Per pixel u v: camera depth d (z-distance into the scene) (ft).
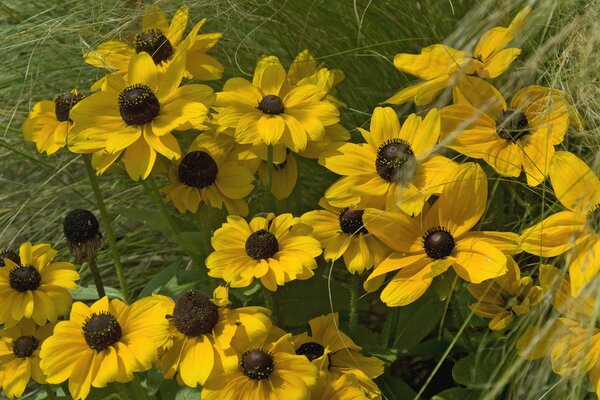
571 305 3.18
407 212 3.24
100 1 4.19
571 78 3.49
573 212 3.21
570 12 3.60
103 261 4.25
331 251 3.38
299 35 4.08
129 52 3.72
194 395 3.34
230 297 3.61
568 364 3.16
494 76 3.46
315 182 4.10
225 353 3.17
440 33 4.02
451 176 3.26
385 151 3.34
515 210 3.85
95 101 3.36
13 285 3.33
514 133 3.37
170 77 3.40
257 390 3.16
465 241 3.23
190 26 4.09
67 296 3.36
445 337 3.65
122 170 3.54
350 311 3.55
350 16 4.07
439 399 3.41
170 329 3.21
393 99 3.50
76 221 3.44
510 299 3.24
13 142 4.37
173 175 3.51
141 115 3.33
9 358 3.33
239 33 4.12
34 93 4.37
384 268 3.27
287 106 3.47
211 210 3.57
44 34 4.17
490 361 3.41
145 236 4.33
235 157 3.54
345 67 4.06
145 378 3.50
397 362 3.95
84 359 3.15
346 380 3.24
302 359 3.18
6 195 4.36
